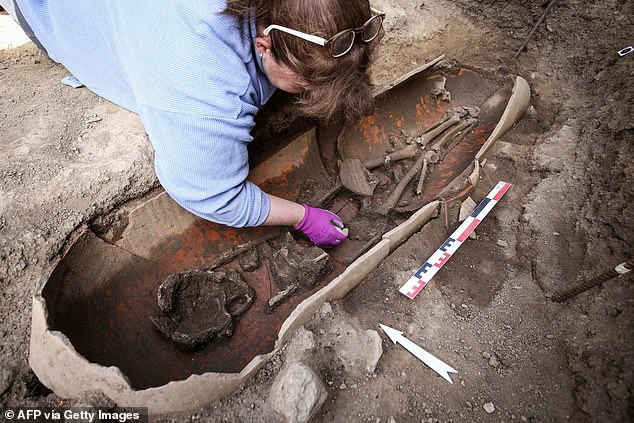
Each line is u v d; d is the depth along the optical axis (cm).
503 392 155
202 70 127
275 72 145
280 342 157
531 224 205
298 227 196
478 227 213
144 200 198
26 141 206
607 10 291
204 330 174
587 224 193
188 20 125
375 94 251
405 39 301
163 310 172
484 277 194
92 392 135
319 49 119
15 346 157
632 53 259
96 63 184
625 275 165
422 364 163
